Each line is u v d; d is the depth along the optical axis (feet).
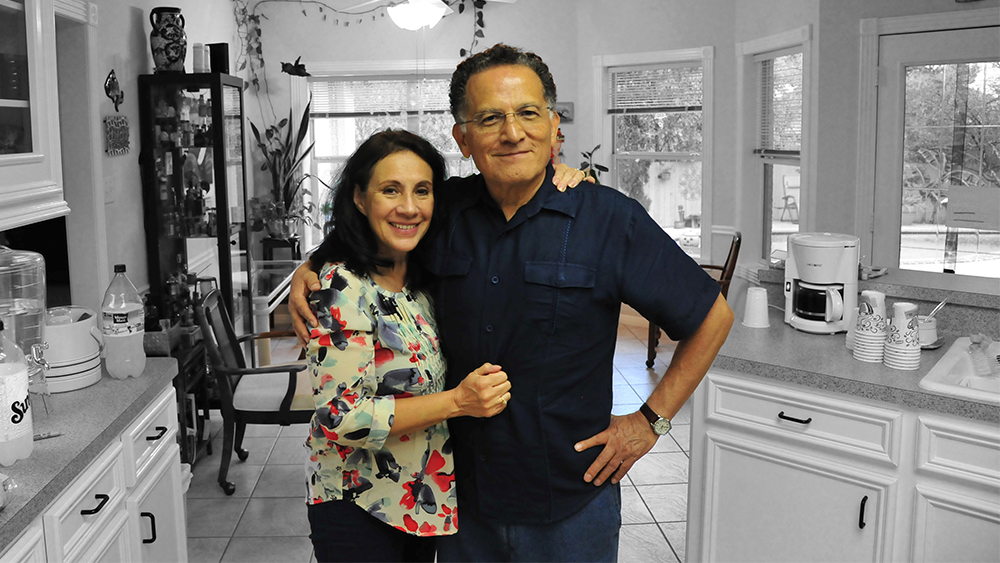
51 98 7.26
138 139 13.96
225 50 15.10
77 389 7.55
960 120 14.96
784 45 17.34
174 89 13.99
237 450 12.86
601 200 5.40
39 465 5.89
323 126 22.84
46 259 11.76
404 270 5.72
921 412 7.34
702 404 8.76
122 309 7.80
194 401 12.65
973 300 9.04
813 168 16.43
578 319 5.35
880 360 8.19
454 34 22.03
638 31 21.02
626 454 5.63
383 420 5.09
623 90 21.81
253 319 16.31
